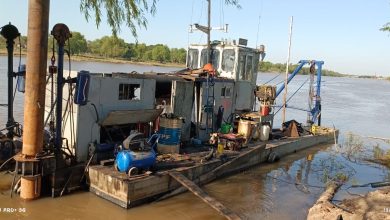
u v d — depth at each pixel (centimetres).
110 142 1086
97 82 1036
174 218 905
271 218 965
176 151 1194
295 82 9769
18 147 1073
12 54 1125
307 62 2131
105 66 6009
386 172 1505
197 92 1390
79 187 1000
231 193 1120
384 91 10119
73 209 900
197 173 1112
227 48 1588
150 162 985
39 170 923
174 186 1030
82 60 6369
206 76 1412
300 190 1209
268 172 1384
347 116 3822
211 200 923
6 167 1088
